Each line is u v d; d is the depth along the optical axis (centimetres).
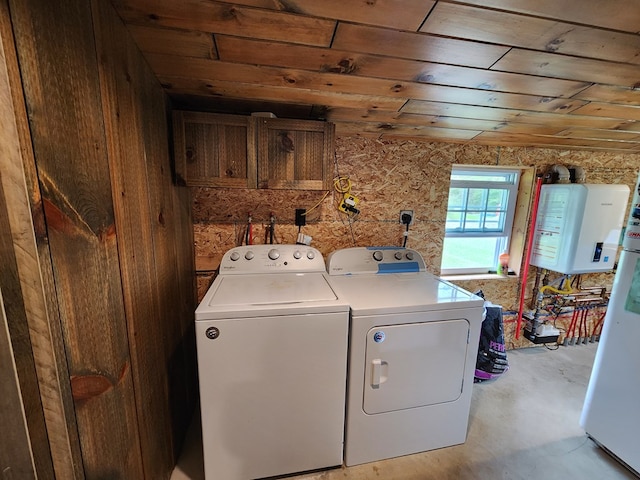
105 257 84
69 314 71
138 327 105
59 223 67
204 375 126
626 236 148
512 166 240
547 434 172
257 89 142
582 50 112
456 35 104
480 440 167
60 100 68
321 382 137
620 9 92
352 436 146
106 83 87
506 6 91
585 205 218
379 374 142
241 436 134
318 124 157
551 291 267
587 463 153
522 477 146
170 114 147
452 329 149
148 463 113
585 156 250
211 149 150
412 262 202
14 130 56
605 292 277
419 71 127
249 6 91
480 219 256
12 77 56
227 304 129
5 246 56
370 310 136
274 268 181
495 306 223
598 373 159
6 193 57
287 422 137
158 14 94
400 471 148
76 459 74
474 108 164
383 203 218
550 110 166
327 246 213
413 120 179
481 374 217
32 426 62
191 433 171
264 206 201
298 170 158
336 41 108
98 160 82
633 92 145
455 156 226
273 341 129
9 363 57
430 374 150
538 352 264
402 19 96
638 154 259
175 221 153
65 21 69
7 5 55
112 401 87
